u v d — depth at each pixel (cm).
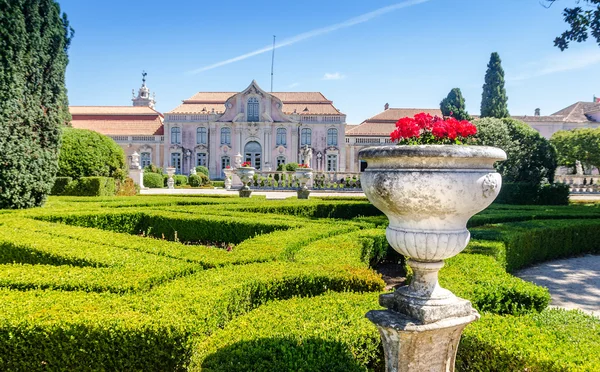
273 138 3941
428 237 207
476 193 201
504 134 1483
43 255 416
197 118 3969
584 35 1088
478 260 436
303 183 1375
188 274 371
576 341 242
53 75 799
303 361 215
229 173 2233
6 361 253
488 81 3247
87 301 283
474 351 246
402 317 218
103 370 249
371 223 697
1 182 724
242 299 313
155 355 245
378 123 4097
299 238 520
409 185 199
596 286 561
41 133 786
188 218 722
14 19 707
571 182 2284
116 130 4056
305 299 309
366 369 237
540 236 706
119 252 419
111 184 1314
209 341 238
